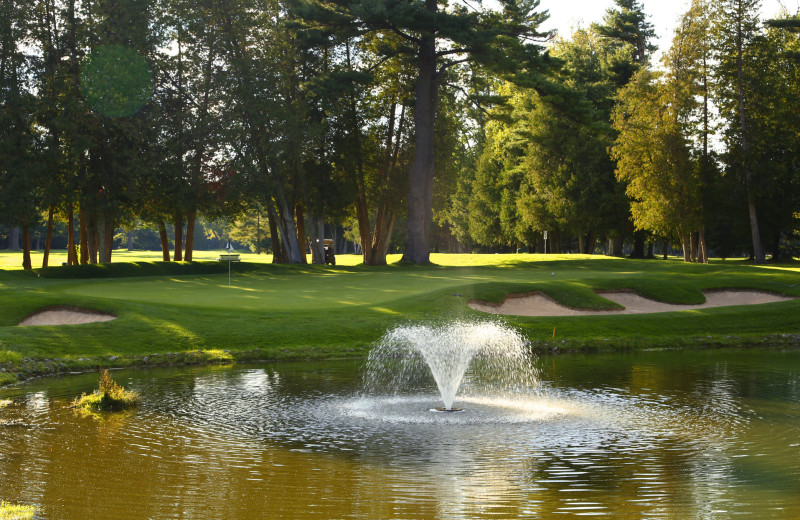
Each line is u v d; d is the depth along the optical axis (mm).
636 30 67375
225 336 22516
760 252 51969
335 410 13586
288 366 19516
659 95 49031
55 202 44219
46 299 25359
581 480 9102
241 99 47594
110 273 43844
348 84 45562
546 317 27031
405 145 54594
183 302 27969
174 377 17625
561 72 46438
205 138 47688
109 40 44938
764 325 27281
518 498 8398
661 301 31938
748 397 14805
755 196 52188
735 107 52656
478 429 12023
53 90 44344
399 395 15172
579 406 13922
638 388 16000
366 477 9234
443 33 43656
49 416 13039
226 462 9953
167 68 48531
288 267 48906
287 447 10812
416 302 28094
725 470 9547
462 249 111750
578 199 58500
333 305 27750
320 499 8367
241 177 47000
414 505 8141
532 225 65750
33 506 8055
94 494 8516
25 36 44469
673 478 9203
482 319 25922
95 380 17188
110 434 11609
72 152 43156
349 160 52125
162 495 8484
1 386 16312
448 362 20203
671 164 48250
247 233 129375
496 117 52281
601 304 30031
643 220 49812
